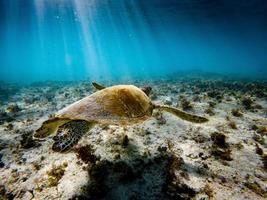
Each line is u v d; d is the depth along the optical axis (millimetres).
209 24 39625
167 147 4977
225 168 4250
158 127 6195
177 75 34969
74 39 69250
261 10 28766
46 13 32031
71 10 30578
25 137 5453
